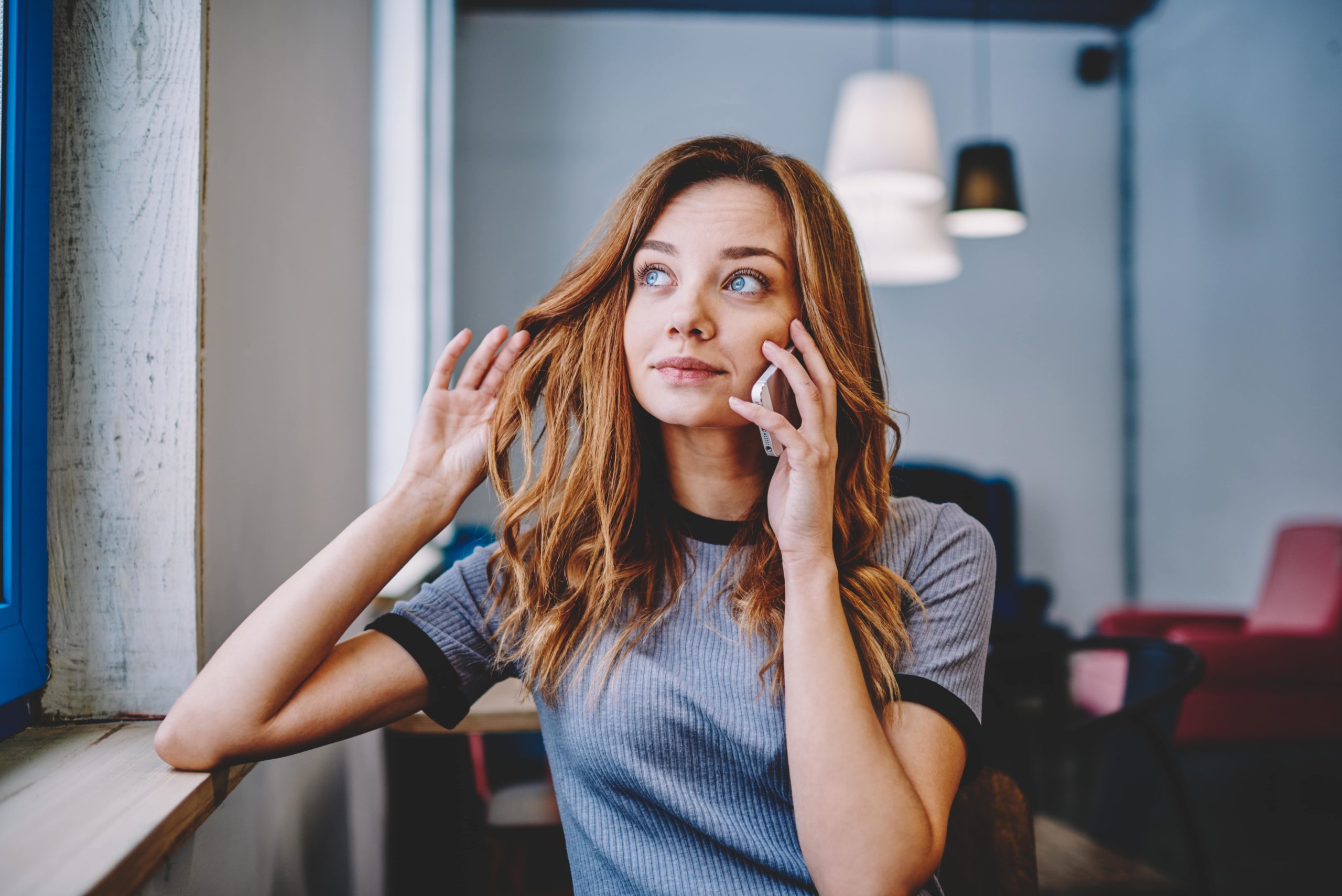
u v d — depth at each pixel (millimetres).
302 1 1398
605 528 912
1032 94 5555
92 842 645
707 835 848
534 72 5391
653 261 899
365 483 2102
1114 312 5602
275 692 803
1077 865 1555
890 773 766
